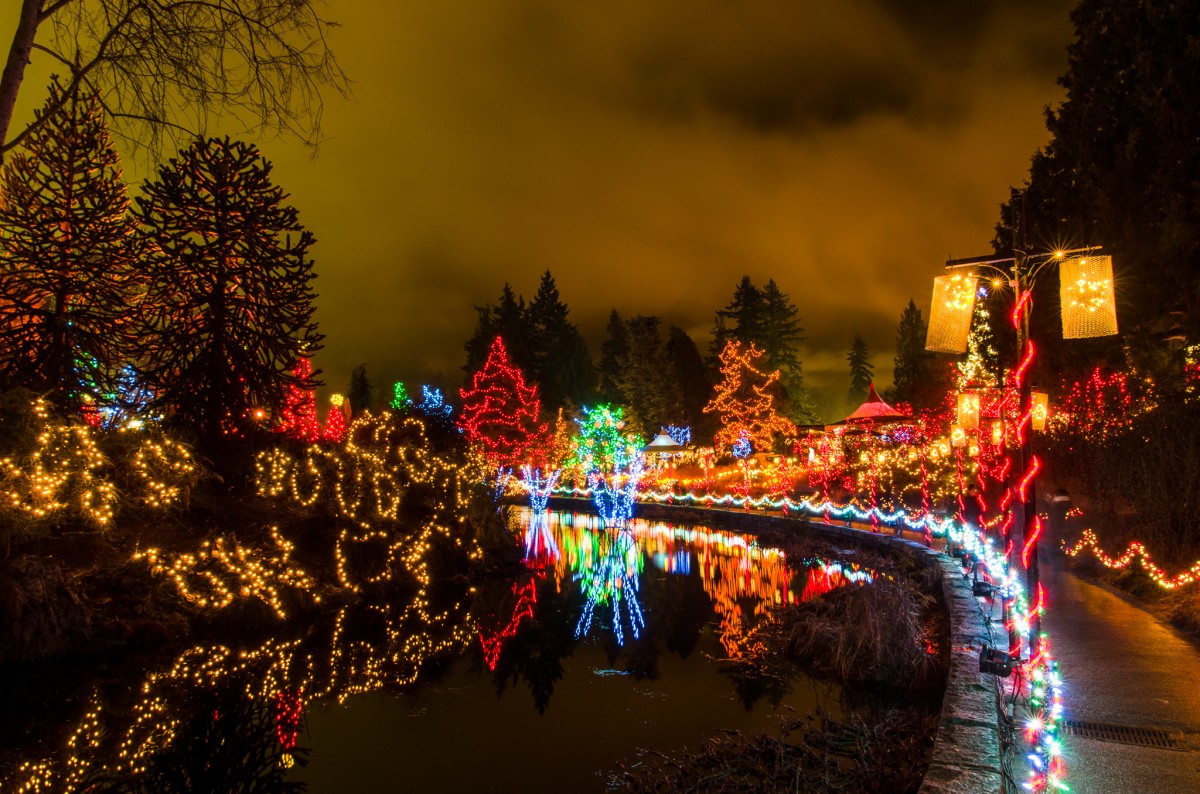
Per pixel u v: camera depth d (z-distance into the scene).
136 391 16.20
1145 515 12.60
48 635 11.01
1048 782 4.98
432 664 11.64
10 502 11.09
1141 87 14.87
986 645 7.86
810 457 35.19
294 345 17.25
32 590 11.02
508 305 69.12
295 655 11.93
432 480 19.59
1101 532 14.12
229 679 10.73
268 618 13.41
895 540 20.27
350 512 16.77
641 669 11.23
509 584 18.56
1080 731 5.93
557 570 20.80
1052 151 21.39
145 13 6.98
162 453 14.01
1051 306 19.08
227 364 16.61
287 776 7.64
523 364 66.62
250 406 17.14
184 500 14.49
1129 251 15.34
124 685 10.31
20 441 11.42
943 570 14.43
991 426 17.16
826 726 8.16
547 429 42.38
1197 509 11.50
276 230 16.94
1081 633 9.05
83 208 16.22
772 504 33.28
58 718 9.18
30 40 7.16
